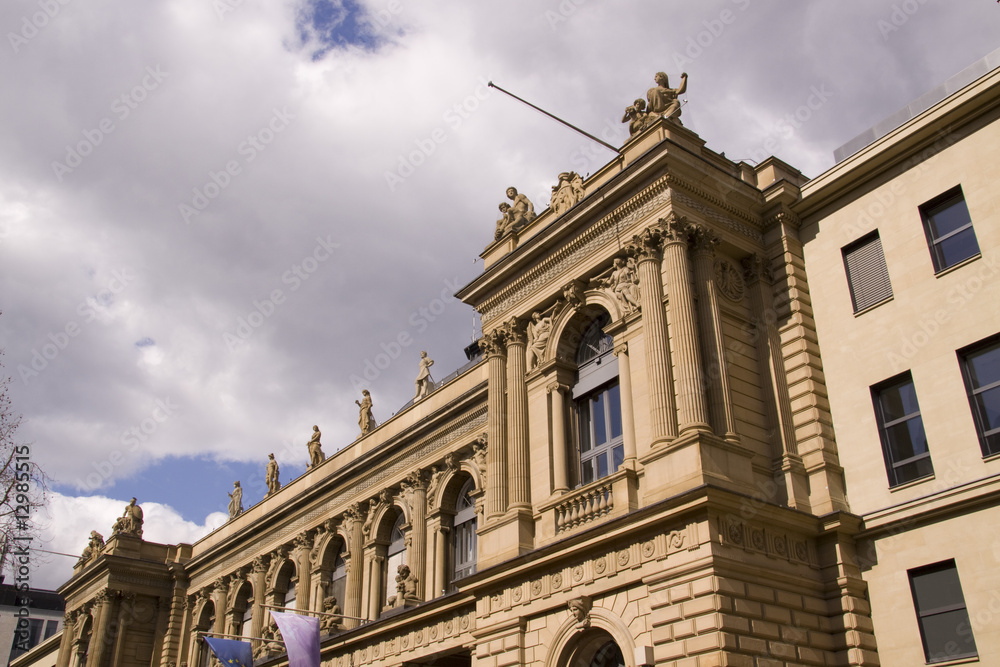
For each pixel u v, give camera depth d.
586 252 31.52
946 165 28.06
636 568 25.42
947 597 24.94
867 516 26.91
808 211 31.66
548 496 30.27
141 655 64.94
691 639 23.22
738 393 28.25
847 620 25.70
